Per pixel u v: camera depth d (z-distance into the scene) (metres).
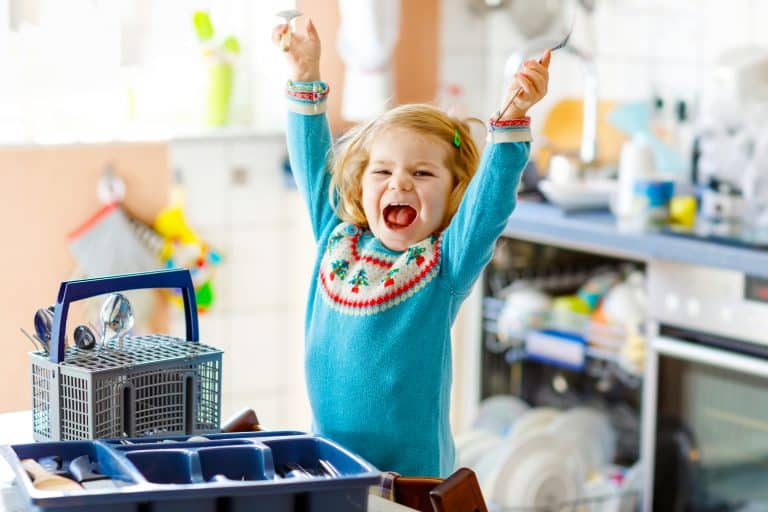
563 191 3.41
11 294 3.39
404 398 1.65
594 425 3.46
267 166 4.06
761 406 2.92
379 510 1.41
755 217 3.27
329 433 1.71
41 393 1.65
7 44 3.20
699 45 3.59
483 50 4.32
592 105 3.31
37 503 1.23
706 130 3.45
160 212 3.61
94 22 3.24
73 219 3.46
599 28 3.88
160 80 3.79
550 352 3.61
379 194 1.72
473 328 3.82
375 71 3.90
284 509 1.31
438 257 1.68
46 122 3.35
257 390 4.18
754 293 2.89
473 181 1.64
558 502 3.18
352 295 1.69
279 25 1.84
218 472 1.41
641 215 3.29
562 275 3.90
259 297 4.12
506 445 3.32
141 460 1.39
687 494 3.12
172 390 1.65
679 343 3.07
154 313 3.66
